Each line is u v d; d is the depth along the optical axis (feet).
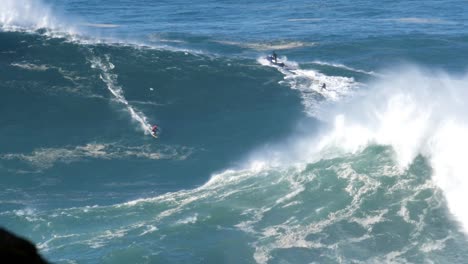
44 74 376.48
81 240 211.20
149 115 348.59
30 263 60.44
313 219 218.79
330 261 195.11
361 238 206.59
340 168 248.32
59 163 294.25
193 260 198.18
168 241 208.64
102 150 310.04
